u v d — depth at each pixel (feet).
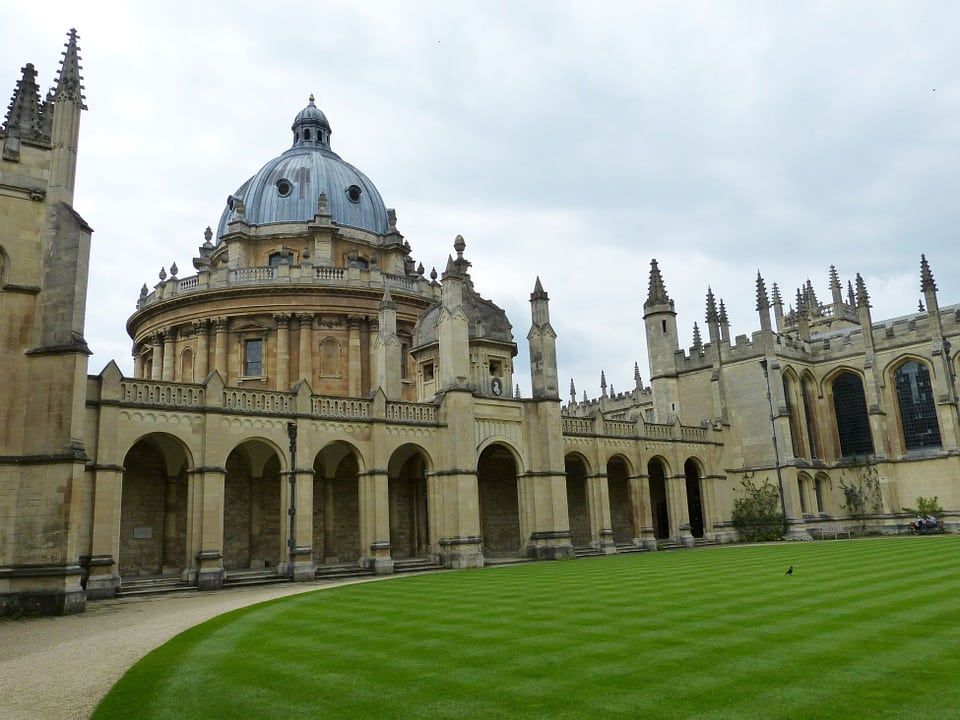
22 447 82.58
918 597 59.57
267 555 138.82
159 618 73.51
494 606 66.90
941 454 190.70
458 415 144.56
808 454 207.21
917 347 198.29
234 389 120.57
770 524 193.88
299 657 46.06
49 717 35.86
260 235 206.39
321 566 131.54
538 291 164.25
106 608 85.87
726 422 206.18
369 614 65.41
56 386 83.97
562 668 39.45
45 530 80.79
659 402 221.05
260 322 190.19
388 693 36.09
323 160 223.51
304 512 123.65
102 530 102.53
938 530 184.85
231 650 50.01
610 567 112.88
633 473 180.45
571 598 70.28
